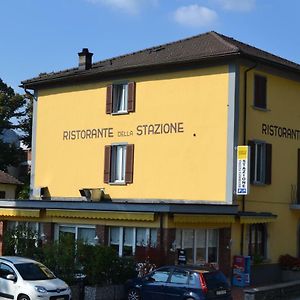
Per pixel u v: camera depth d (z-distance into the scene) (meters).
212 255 24.86
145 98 28.61
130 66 28.55
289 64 29.33
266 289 21.22
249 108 26.47
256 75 26.95
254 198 26.58
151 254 22.72
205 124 26.52
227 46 26.42
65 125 31.84
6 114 54.41
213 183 26.05
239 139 25.84
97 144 30.34
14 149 54.09
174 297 18.81
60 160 31.88
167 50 29.94
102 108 30.25
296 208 28.50
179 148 27.27
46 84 32.62
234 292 23.08
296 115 29.33
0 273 19.19
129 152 28.91
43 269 19.55
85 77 30.67
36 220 27.44
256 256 26.27
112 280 21.03
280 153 28.22
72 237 22.08
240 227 25.72
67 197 31.38
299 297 22.81
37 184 32.75
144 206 23.19
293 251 28.86
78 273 21.03
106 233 24.86
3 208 28.47
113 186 29.39
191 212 23.12
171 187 27.38
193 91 27.00
